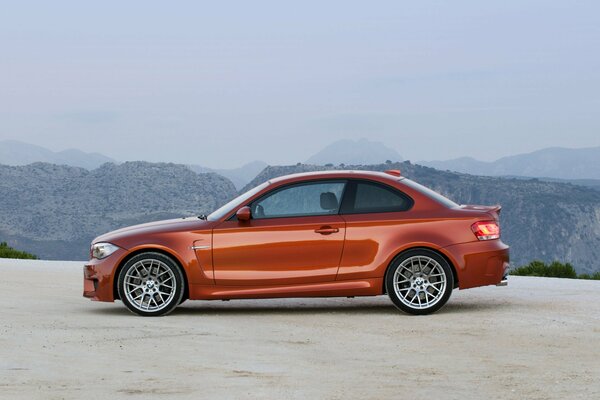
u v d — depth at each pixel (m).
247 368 7.48
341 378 7.01
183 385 6.67
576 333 9.59
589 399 6.13
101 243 11.52
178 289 11.30
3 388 6.50
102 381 6.83
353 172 11.69
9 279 17.27
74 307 12.34
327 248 11.27
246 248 11.27
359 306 12.42
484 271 11.35
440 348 8.62
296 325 10.38
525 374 7.19
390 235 11.28
